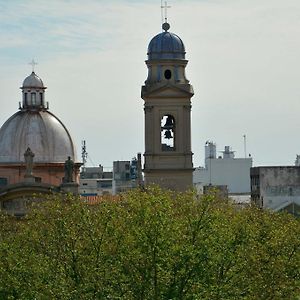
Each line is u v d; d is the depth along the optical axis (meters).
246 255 89.38
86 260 86.25
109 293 83.06
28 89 168.75
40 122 167.25
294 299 90.75
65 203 108.19
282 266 90.38
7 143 166.00
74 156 169.12
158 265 83.94
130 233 86.94
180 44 151.50
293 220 106.94
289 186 198.25
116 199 106.19
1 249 92.00
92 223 88.88
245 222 95.19
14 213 146.50
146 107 150.50
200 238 87.25
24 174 158.88
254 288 87.94
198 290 84.06
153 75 151.00
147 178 150.62
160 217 86.31
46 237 93.06
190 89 150.38
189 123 150.75
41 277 86.25
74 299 82.00
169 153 150.62
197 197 98.44
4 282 87.00
